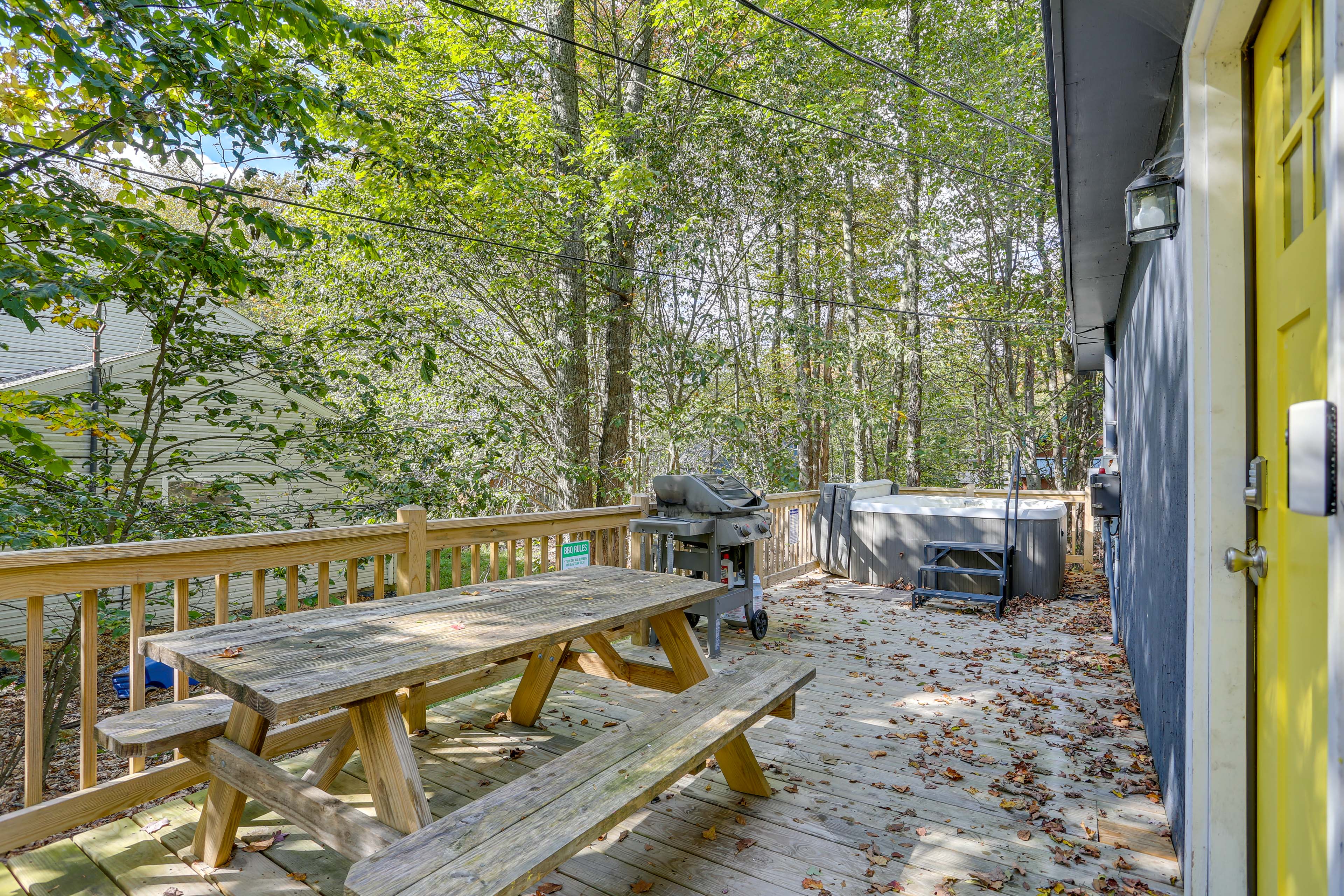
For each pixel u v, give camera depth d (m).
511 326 9.47
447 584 9.37
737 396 10.81
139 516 4.76
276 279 7.22
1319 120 1.18
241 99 4.10
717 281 9.69
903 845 2.31
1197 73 1.64
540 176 8.30
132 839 2.34
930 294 12.52
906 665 4.28
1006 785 2.72
